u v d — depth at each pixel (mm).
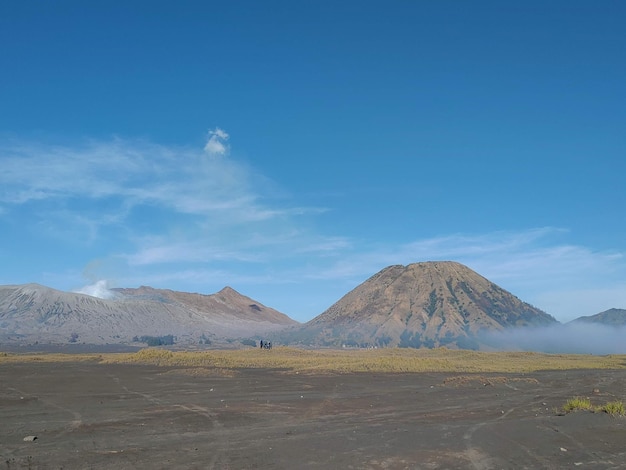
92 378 39844
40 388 33125
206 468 14070
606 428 21219
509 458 16078
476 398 32250
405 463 15203
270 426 20859
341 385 38156
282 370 51594
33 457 14992
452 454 16406
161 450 16109
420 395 33094
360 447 17109
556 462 15711
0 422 20906
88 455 15320
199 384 36812
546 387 40969
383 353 90375
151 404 26500
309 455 15859
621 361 85688
